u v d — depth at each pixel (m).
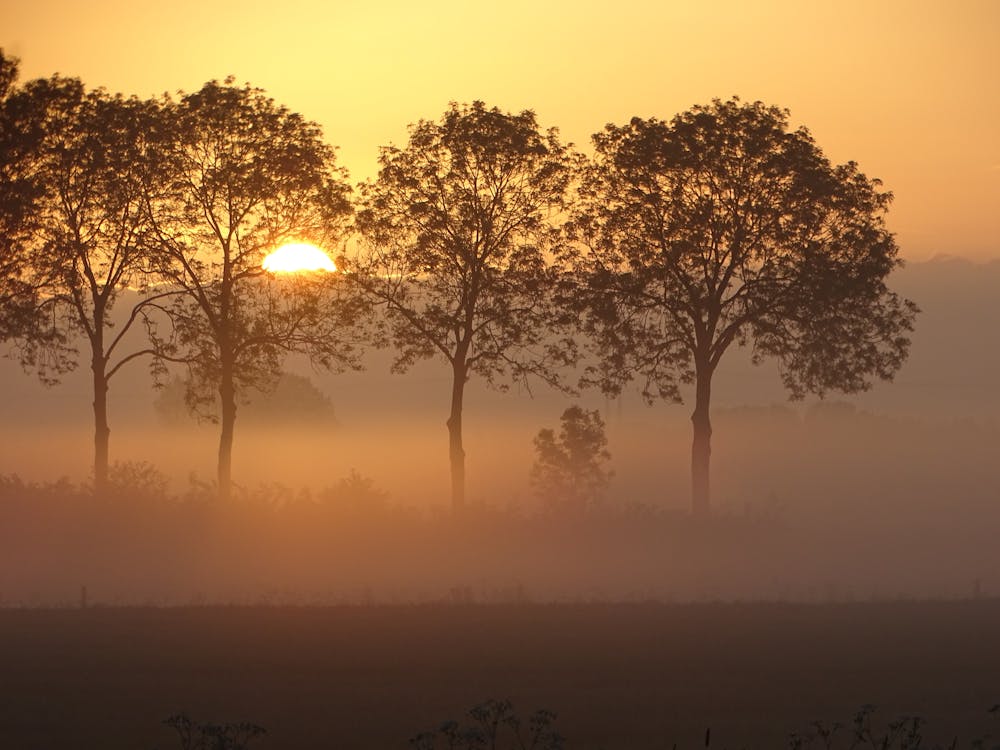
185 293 121.00
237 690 54.72
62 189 119.94
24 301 119.25
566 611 78.44
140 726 47.97
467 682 56.84
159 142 117.94
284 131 120.19
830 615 78.12
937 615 78.38
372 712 50.31
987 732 47.47
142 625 71.69
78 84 120.31
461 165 122.31
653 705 51.88
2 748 45.06
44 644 65.81
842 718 49.75
